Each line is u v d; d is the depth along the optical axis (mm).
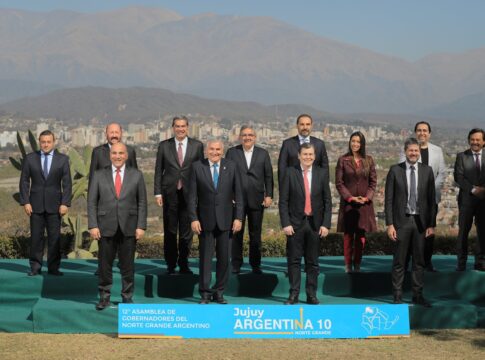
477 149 9641
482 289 9422
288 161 9461
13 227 16859
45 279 9109
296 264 8672
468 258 11281
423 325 8688
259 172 9359
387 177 8820
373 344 8000
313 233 8633
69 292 9148
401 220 8703
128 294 8609
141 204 8570
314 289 8664
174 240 9422
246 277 9305
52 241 9297
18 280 9078
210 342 8047
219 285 8617
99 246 8492
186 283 9234
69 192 9359
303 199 8617
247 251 12055
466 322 8695
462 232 9641
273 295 9344
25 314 8789
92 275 9266
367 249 12352
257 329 8258
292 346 7898
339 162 9602
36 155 9336
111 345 7895
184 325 8242
